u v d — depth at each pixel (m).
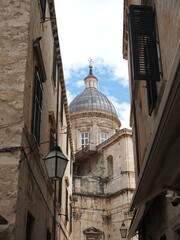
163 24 7.33
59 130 17.72
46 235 11.97
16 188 7.05
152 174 5.56
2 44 8.50
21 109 7.84
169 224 8.54
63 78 18.38
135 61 8.30
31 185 8.74
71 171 28.11
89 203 35.16
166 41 7.06
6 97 7.95
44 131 11.82
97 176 36.84
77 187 35.28
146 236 13.48
